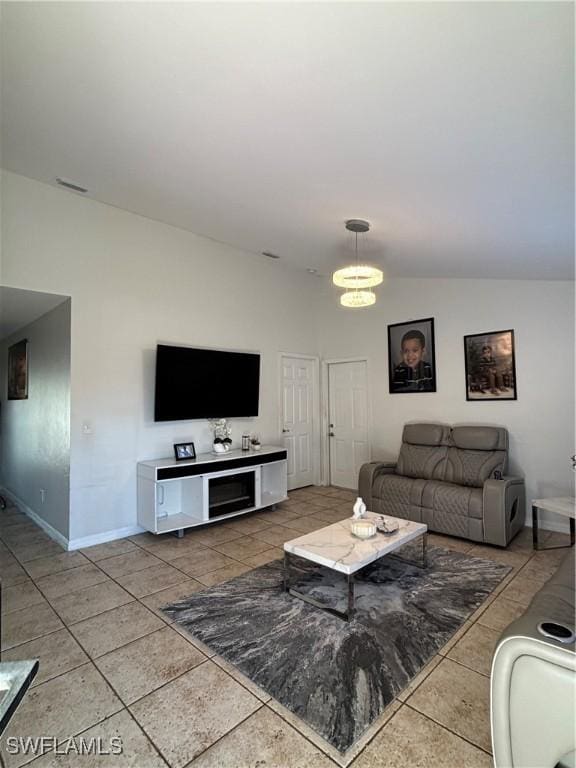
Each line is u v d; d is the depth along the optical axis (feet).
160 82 5.86
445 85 4.68
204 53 5.05
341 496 18.08
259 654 6.95
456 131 5.56
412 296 16.94
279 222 11.62
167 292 14.24
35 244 11.16
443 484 13.32
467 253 11.40
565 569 6.59
